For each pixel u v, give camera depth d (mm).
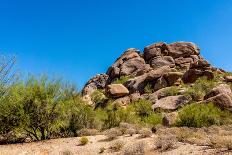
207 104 19781
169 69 32781
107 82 40656
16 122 14281
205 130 13977
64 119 15375
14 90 14359
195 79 30453
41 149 11867
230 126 14867
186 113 17625
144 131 12289
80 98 16938
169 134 11867
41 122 14281
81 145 11898
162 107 23625
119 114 19516
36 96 14438
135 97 30141
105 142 12000
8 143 13828
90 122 16344
